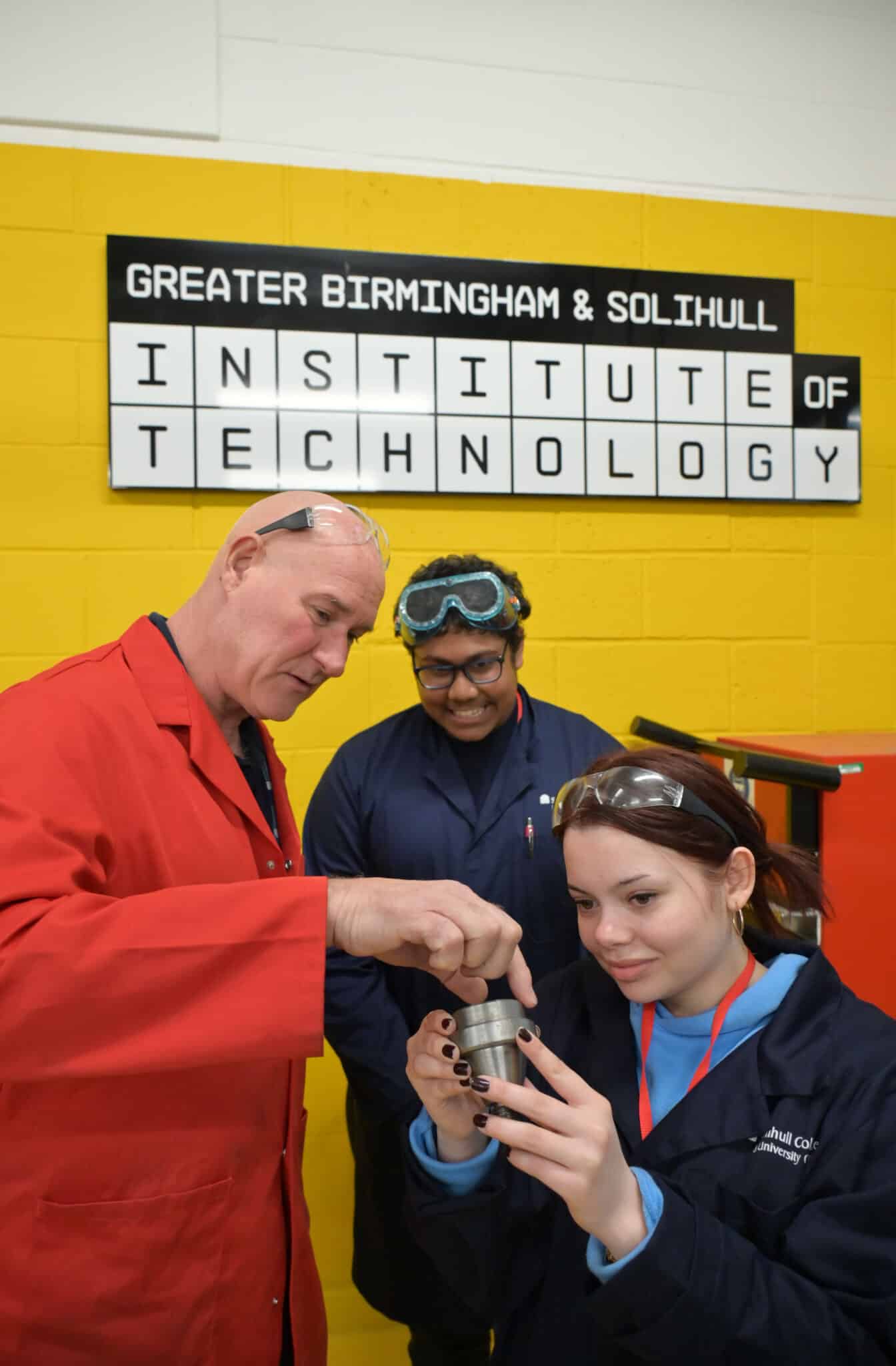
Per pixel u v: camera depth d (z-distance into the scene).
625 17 2.09
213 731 1.11
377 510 2.01
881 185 2.22
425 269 2.00
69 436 1.89
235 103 1.93
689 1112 0.98
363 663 2.01
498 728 1.63
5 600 1.87
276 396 1.95
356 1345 1.98
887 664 2.23
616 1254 0.82
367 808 1.62
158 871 1.03
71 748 0.99
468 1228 0.96
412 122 2.00
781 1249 0.90
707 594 2.15
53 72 1.86
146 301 1.89
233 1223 1.05
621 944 1.00
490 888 1.54
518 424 2.04
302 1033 0.86
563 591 2.09
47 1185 0.97
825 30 2.18
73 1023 0.84
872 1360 0.83
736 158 2.15
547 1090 1.11
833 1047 0.97
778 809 1.78
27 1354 0.97
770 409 2.16
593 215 2.08
